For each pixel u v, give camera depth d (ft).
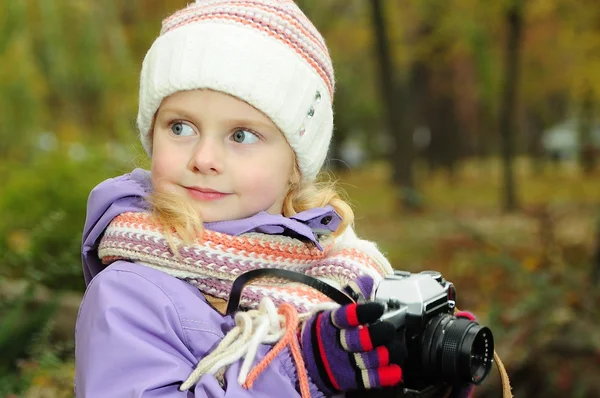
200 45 4.96
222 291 4.94
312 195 5.84
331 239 5.74
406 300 4.65
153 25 41.96
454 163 71.56
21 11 26.96
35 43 28.58
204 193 4.96
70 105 30.37
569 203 44.37
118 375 4.45
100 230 5.13
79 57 29.35
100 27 30.53
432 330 4.65
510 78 49.19
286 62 5.11
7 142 26.99
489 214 44.27
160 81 5.04
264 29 5.11
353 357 4.38
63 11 28.84
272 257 5.06
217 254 4.87
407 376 4.68
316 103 5.39
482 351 4.88
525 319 14.08
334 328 4.44
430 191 63.36
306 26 5.39
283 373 4.65
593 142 73.00
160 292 4.73
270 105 5.00
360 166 96.58
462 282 19.86
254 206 5.07
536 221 29.40
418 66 65.67
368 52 71.15
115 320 4.59
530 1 48.37
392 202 49.11
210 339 4.74
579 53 52.08
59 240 14.37
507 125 49.57
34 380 10.52
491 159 88.99
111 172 19.88
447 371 4.59
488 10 48.73
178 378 4.46
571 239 23.18
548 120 94.79
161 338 4.63
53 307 11.32
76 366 4.75
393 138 50.52
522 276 16.79
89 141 28.78
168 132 5.09
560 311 14.15
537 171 79.61
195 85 4.91
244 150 5.02
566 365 12.85
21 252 13.94
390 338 4.26
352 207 6.96
